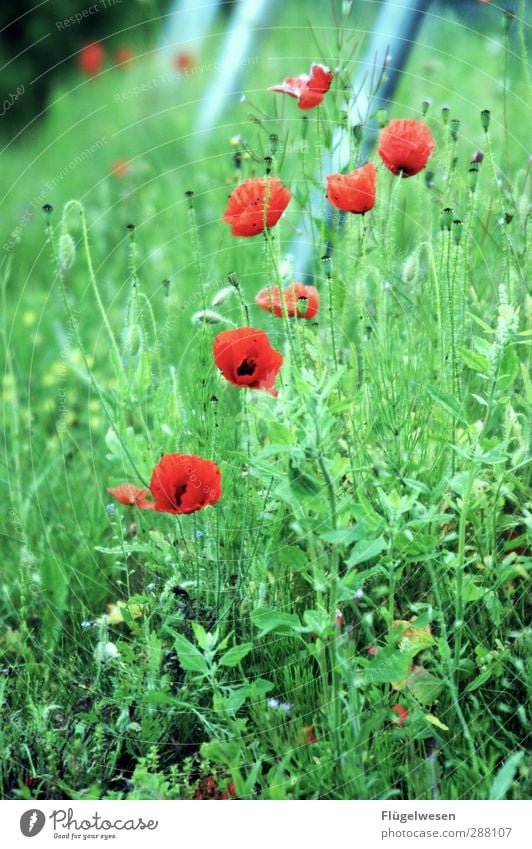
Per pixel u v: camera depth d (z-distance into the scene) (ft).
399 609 8.65
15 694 8.64
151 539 8.96
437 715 8.37
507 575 8.41
